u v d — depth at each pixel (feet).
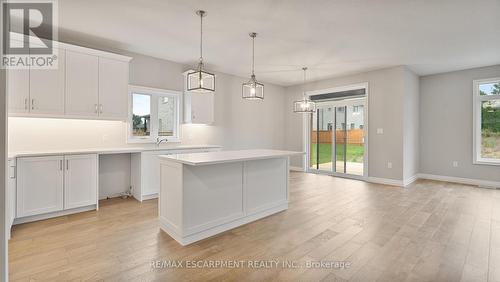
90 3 9.34
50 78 11.23
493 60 16.19
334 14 10.17
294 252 7.86
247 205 10.39
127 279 6.39
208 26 11.37
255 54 15.31
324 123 22.44
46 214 10.75
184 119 17.20
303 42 13.29
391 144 17.81
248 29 11.69
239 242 8.57
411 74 18.70
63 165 11.03
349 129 20.70
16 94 10.46
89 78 12.31
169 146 16.02
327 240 8.70
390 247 8.16
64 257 7.47
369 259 7.41
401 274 6.64
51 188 10.71
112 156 14.42
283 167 12.16
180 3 9.35
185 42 13.35
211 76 10.46
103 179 14.12
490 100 17.72
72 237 8.88
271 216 11.18
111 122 14.24
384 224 10.13
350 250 7.97
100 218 10.87
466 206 12.55
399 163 17.44
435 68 18.12
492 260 7.31
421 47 13.87
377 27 11.38
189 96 16.75
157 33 12.18
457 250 7.93
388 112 17.95
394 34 12.15
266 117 23.29
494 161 17.42
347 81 20.31
